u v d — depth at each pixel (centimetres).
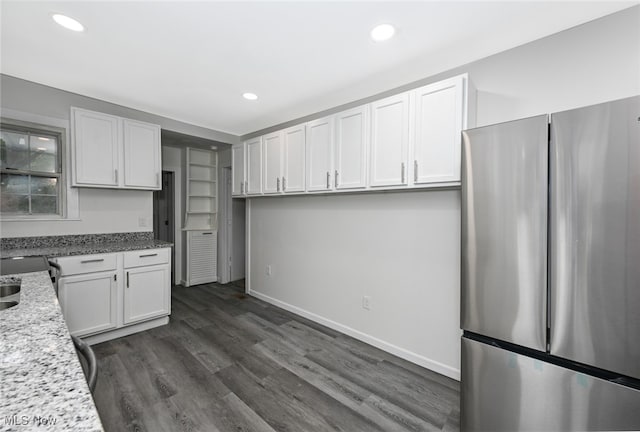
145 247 288
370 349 261
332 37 182
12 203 256
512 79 191
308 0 149
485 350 149
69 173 278
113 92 272
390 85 252
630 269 112
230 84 252
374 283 267
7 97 242
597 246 119
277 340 276
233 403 185
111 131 288
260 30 175
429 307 231
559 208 128
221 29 174
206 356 243
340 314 297
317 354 250
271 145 330
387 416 176
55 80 248
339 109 303
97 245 290
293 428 165
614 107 115
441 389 203
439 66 218
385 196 259
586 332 122
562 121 127
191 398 189
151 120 331
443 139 192
